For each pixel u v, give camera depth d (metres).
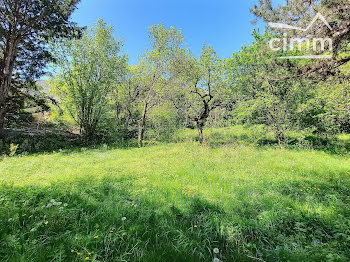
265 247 2.69
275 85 11.70
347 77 6.99
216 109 17.02
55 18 13.02
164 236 2.90
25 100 16.16
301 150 10.70
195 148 12.20
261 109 12.97
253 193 4.65
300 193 4.63
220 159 8.86
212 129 18.20
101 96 16.50
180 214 3.68
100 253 2.47
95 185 5.37
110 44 16.47
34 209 3.52
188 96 15.52
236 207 3.89
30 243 2.55
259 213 3.61
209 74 14.55
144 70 17.50
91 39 16.11
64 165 8.32
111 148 14.26
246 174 6.46
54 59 14.80
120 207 3.76
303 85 10.86
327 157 8.83
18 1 12.20
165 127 16.97
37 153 12.06
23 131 17.48
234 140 14.70
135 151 12.42
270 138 14.42
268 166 7.47
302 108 11.75
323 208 3.69
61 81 15.86
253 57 12.98
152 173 6.75
